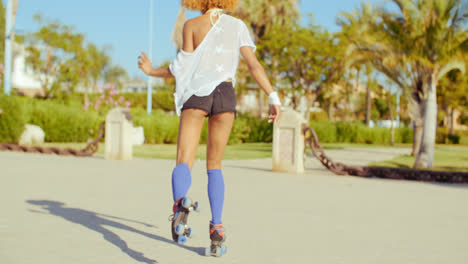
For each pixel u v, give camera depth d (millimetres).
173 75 3256
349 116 50656
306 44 28188
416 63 13820
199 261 3209
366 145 32000
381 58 14945
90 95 43906
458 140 40906
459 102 36312
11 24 21219
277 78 30875
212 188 3207
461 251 3752
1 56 47656
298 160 10266
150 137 24656
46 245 3566
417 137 19219
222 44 3105
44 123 20719
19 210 4996
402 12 13664
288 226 4582
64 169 9453
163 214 4996
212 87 3047
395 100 44594
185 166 2992
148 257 3281
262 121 31203
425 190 7895
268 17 34906
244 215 5113
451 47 13000
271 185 7961
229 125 3154
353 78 29969
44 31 37781
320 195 6906
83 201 5711
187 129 3078
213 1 3180
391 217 5273
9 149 13672
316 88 30375
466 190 8055
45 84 37500
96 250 3445
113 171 9414
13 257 3213
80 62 39156
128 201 5809
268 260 3318
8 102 17031
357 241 4020
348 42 15203
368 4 14414
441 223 4992
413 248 3820
